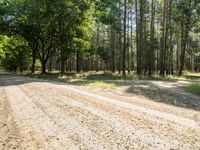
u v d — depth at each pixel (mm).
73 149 6254
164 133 7461
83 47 48531
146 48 53344
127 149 6199
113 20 47594
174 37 63469
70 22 43812
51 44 51000
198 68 76250
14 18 48531
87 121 8844
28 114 10109
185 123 8672
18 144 6727
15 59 78000
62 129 7941
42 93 16375
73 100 13438
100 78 33719
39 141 6898
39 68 92875
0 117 9695
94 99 13906
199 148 6285
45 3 43531
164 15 43281
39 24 46750
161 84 24609
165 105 13078
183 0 43281
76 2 43562
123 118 9258
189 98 16406
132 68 72312
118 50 68375
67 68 79125
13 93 16656
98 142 6703
